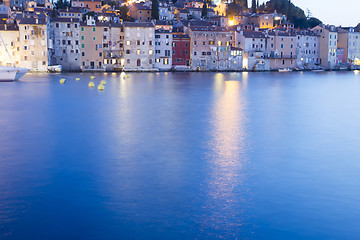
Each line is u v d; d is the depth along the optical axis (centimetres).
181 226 1966
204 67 16638
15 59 13838
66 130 4384
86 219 2042
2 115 5450
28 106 6375
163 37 15888
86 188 2484
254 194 2380
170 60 16175
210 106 6550
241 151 3481
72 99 7350
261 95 8431
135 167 2950
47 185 2538
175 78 13238
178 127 4616
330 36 19462
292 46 18488
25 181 2620
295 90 9681
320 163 3092
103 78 12656
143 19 19200
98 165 3002
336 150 3541
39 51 13888
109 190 2445
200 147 3612
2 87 9569
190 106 6538
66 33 14638
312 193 2397
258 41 17675
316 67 19300
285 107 6550
